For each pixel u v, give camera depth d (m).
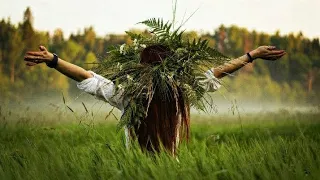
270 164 6.89
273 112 25.94
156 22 7.76
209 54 7.68
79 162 7.52
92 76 7.21
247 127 20.05
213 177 6.46
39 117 16.36
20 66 96.00
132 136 7.44
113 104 7.40
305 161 7.27
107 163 7.18
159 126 7.32
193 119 27.44
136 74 7.51
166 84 7.31
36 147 8.53
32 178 6.96
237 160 7.34
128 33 7.91
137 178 6.61
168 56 7.59
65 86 66.56
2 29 105.19
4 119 15.51
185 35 7.83
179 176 6.59
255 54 7.71
